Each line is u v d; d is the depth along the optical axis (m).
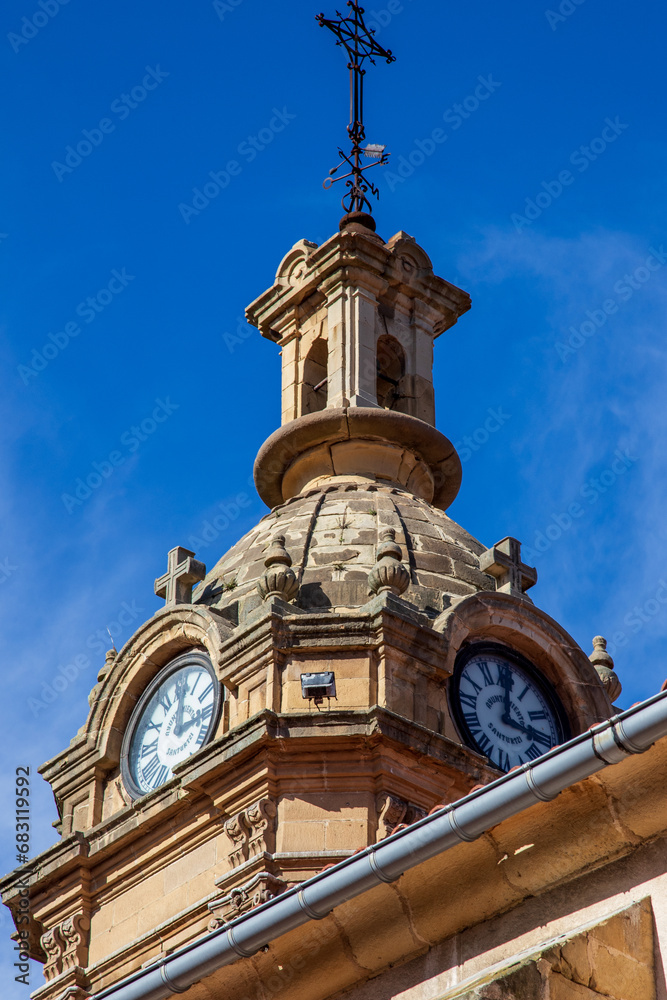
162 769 38.62
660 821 18.75
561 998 18.14
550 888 19.39
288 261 47.47
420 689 36.91
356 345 45.12
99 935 37.97
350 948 20.45
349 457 43.28
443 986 19.78
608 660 41.75
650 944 18.58
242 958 20.92
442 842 19.39
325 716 35.66
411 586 38.81
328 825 35.03
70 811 39.88
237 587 39.97
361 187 48.81
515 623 38.81
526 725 38.25
